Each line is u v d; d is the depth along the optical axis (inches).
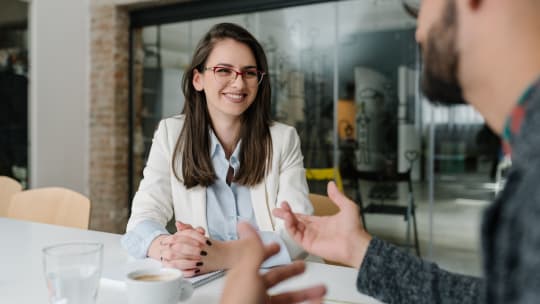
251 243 21.5
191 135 60.9
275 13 155.6
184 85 62.3
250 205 62.0
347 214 32.0
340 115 147.6
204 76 60.3
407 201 139.6
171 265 42.0
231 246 44.0
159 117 179.0
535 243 11.1
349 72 145.6
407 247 139.9
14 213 80.3
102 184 180.1
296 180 62.3
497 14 14.0
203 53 59.7
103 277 40.8
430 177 136.2
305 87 152.3
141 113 183.0
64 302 30.4
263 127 62.7
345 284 40.7
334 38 147.1
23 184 159.9
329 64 148.4
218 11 163.9
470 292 27.5
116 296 36.7
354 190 147.0
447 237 134.3
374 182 144.0
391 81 139.6
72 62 175.3
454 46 15.0
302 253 51.7
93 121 181.5
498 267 12.4
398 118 139.5
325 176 151.0
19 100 157.2
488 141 127.6
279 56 155.9
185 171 60.4
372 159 144.0
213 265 42.3
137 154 184.2
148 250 47.8
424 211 137.6
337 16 146.3
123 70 180.1
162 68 177.8
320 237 32.1
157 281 32.3
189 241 42.6
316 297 26.8
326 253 31.7
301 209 59.1
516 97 13.7
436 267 29.4
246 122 62.3
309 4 149.6
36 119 161.6
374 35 141.3
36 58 161.2
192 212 60.6
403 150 139.5
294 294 26.6
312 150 152.7
